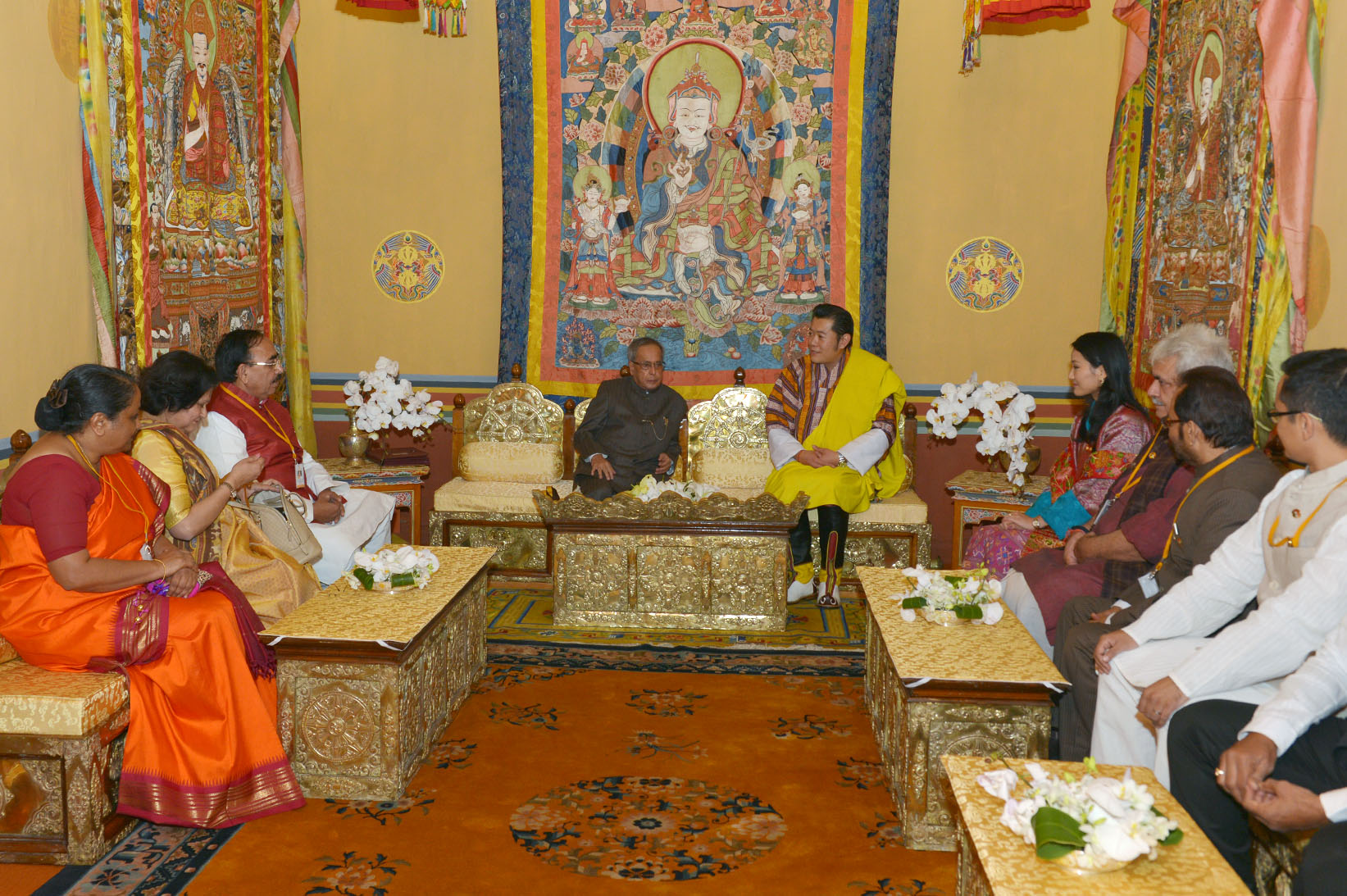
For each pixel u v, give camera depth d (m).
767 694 4.30
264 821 3.21
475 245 6.70
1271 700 2.39
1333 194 4.03
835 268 6.46
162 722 3.18
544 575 5.91
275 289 5.98
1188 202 5.06
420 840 3.09
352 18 6.56
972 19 5.10
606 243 6.55
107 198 4.35
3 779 2.96
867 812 3.30
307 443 6.46
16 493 3.15
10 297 3.94
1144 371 5.59
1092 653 3.31
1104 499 4.11
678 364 6.58
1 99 3.88
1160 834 1.97
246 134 5.61
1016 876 1.93
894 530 5.70
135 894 2.80
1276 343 4.12
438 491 5.92
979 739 3.05
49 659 3.18
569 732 3.89
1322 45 4.03
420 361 6.80
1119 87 5.88
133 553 3.33
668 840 3.10
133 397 3.25
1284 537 2.73
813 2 6.31
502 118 6.43
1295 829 2.22
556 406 6.43
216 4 5.24
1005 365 6.55
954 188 6.45
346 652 3.28
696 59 6.41
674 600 5.11
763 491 5.57
